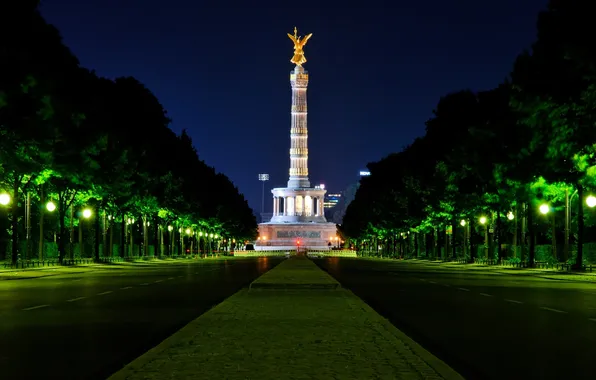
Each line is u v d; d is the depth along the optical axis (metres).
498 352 16.41
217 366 12.84
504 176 69.88
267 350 14.77
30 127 54.19
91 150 70.94
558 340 18.38
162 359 13.59
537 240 109.25
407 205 118.19
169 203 112.12
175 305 28.42
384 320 20.86
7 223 85.88
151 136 103.00
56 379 13.09
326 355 14.15
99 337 18.73
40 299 31.45
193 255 153.25
